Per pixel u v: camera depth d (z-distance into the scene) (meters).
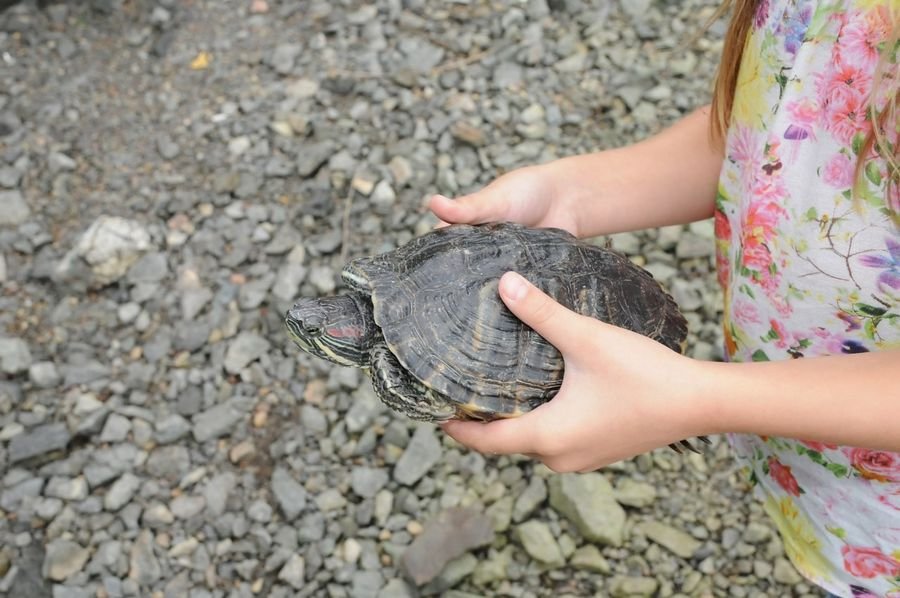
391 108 1.06
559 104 1.06
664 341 0.54
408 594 0.73
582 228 0.59
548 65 1.11
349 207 0.97
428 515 0.77
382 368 0.52
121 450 0.80
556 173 0.58
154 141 1.03
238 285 0.90
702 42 1.12
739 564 0.74
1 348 0.85
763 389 0.44
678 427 0.46
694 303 0.88
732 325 0.55
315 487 0.79
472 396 0.50
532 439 0.48
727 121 0.55
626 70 1.09
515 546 0.76
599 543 0.75
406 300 0.52
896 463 0.49
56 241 0.94
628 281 0.54
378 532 0.77
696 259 0.91
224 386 0.84
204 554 0.75
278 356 0.85
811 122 0.47
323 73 1.10
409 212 0.96
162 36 1.14
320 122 1.05
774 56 0.48
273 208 0.97
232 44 1.14
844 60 0.45
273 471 0.79
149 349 0.86
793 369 0.44
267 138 1.03
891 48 0.42
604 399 0.47
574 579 0.74
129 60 1.12
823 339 0.50
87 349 0.86
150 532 0.76
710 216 0.61
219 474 0.79
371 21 1.16
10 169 1.00
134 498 0.78
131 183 0.99
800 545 0.56
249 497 0.78
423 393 0.51
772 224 0.49
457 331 0.51
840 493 0.52
